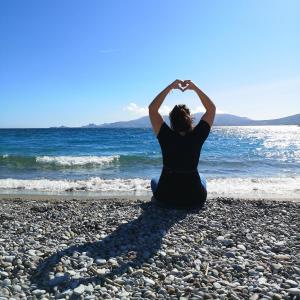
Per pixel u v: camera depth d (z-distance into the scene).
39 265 2.05
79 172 8.08
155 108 2.83
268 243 2.45
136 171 8.21
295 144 19.61
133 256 2.17
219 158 11.50
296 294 1.70
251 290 1.76
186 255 2.18
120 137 26.84
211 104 2.83
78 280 1.85
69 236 2.61
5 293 1.72
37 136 28.61
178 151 2.88
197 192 3.01
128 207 3.53
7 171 8.28
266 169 8.88
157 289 1.79
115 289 1.77
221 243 2.43
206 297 1.68
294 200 4.73
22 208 3.78
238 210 3.42
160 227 2.74
